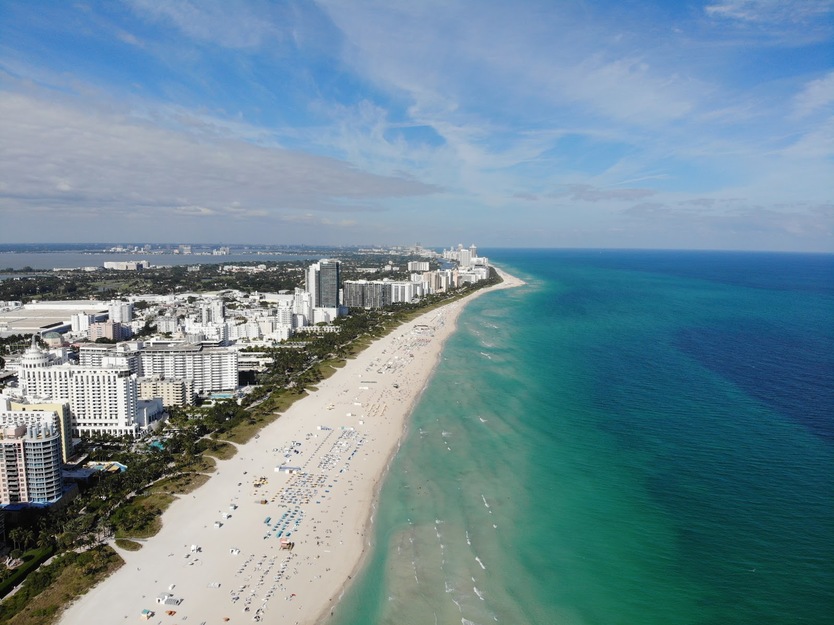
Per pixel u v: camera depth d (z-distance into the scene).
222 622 135.25
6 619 134.50
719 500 182.88
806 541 159.38
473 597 144.75
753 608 135.25
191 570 154.75
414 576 153.50
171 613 137.50
